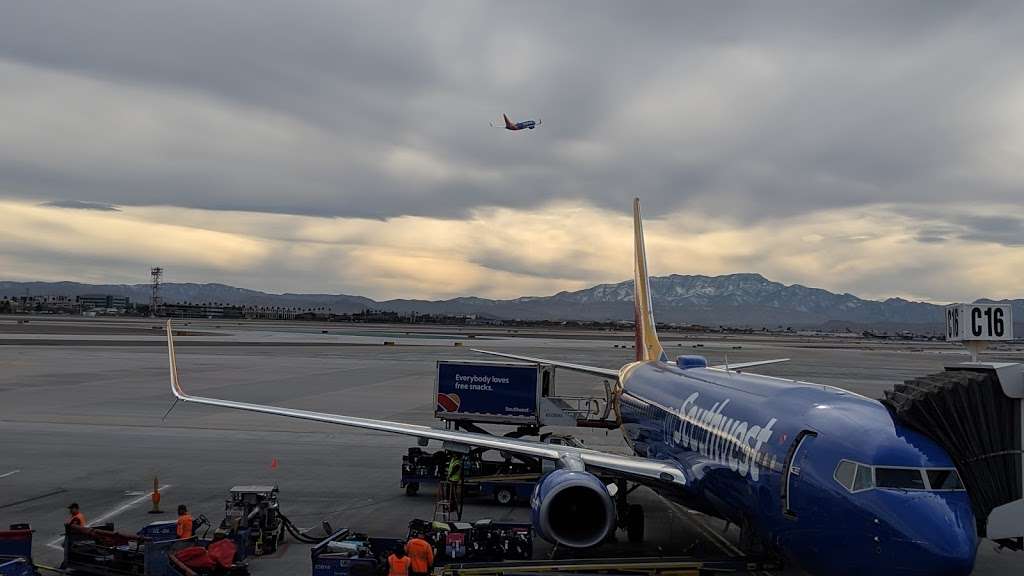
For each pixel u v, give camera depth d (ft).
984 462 49.34
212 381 221.25
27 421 152.15
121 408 170.50
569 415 120.88
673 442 76.64
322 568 65.00
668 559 63.41
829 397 58.29
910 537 44.32
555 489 61.93
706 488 66.44
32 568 63.46
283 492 100.48
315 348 397.39
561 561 64.64
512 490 95.25
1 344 367.66
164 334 522.06
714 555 72.84
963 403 49.98
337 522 86.02
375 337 570.87
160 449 128.06
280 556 73.92
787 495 52.54
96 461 117.60
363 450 131.34
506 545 70.74
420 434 80.43
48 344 376.48
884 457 47.50
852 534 47.26
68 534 67.77
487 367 121.70
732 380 77.92
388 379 236.63
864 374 291.79
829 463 49.88
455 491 90.22
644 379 100.42
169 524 73.67
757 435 58.54
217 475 109.60
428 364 299.79
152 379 223.30
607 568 62.44
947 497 45.78
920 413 49.90
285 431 148.46
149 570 64.54
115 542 67.51
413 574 62.80
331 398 187.11
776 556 58.54
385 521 86.48
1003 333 57.47
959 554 43.24
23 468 111.96
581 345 489.26
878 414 52.37
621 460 72.69
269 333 594.65
